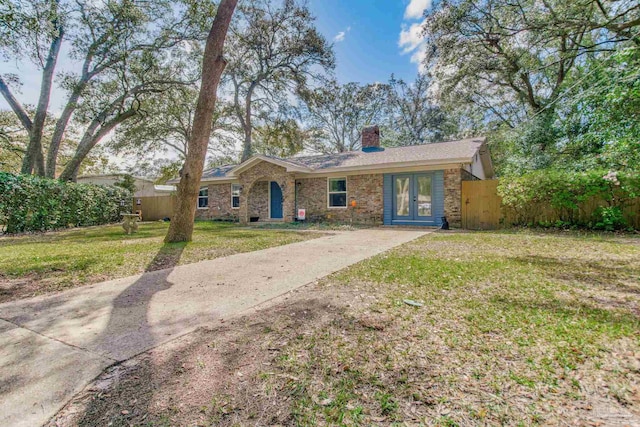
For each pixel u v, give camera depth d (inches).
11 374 82.2
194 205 332.5
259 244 312.7
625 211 351.3
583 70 552.7
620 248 246.5
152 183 1293.1
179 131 898.7
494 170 842.2
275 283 168.1
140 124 827.4
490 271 180.5
